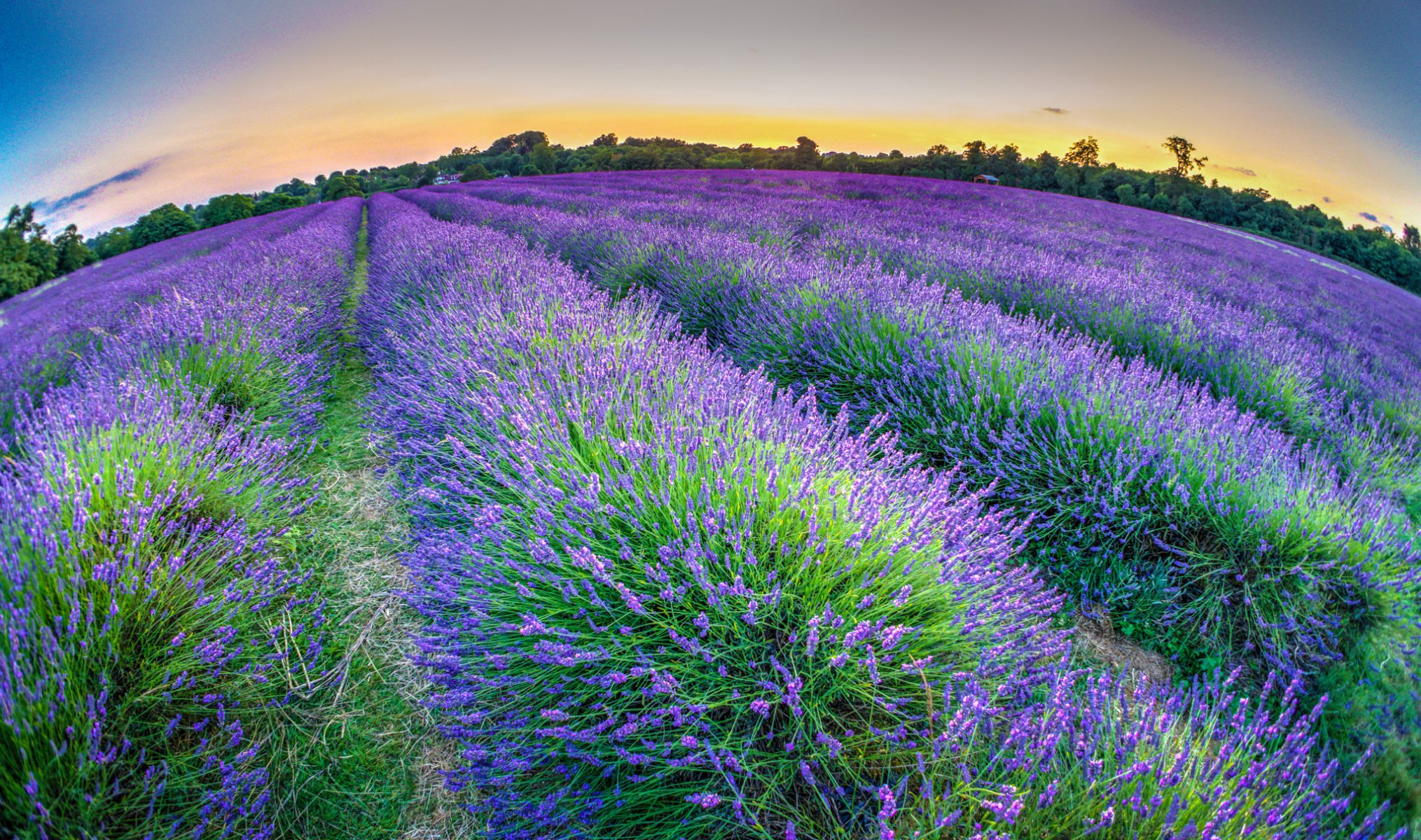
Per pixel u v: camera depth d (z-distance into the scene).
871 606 1.78
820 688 1.69
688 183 22.17
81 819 1.45
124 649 1.81
